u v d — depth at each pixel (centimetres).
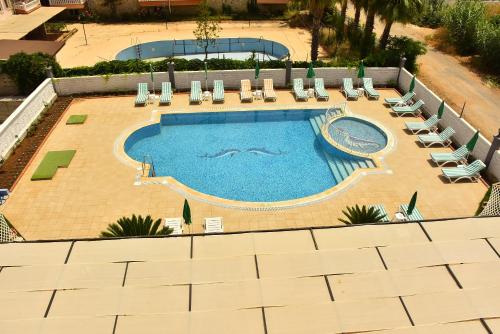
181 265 901
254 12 4372
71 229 1633
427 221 1031
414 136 2281
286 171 2064
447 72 3162
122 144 2166
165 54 3653
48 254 912
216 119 2491
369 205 1772
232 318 801
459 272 904
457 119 2191
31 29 3231
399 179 1942
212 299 835
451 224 1024
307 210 1745
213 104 2564
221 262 911
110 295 834
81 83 2603
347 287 866
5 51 2788
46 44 2934
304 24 4144
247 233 987
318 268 904
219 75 2708
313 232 995
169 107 2520
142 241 955
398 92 2784
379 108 2564
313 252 940
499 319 815
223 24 4100
